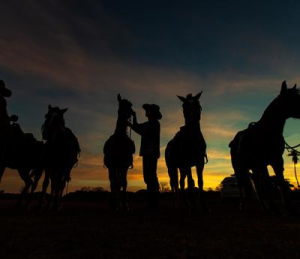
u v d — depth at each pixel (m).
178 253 2.71
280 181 7.09
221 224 4.82
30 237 3.54
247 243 3.15
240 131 9.40
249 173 8.77
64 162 9.15
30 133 11.14
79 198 25.92
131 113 8.91
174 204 11.57
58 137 8.91
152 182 8.39
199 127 7.88
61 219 5.61
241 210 8.93
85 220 5.45
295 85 6.74
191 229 4.21
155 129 8.49
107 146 9.05
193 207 7.40
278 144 7.07
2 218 5.83
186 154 7.76
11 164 10.45
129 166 9.23
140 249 2.88
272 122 6.92
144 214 7.01
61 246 3.02
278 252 2.74
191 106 7.80
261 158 7.40
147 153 8.31
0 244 3.13
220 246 3.00
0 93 7.88
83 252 2.76
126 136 8.95
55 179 9.56
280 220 5.52
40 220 5.43
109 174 8.95
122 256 2.61
